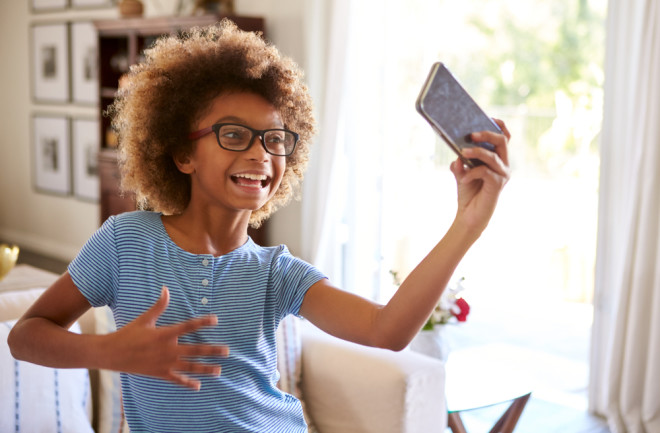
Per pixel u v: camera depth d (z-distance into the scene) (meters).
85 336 0.89
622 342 3.16
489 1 11.06
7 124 7.10
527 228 6.46
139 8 5.02
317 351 2.12
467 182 0.89
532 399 3.55
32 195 6.88
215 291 1.03
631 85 3.12
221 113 1.05
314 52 4.07
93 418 2.09
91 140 6.06
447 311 2.45
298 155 1.25
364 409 1.98
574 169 7.66
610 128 3.18
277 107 1.11
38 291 2.11
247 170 1.03
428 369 1.97
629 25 3.11
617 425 3.13
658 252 3.03
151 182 1.18
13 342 0.96
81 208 6.29
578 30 10.98
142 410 1.04
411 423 1.94
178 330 0.83
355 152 4.04
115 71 5.30
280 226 4.48
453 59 10.81
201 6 4.50
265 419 1.06
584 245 5.40
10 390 1.69
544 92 11.16
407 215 4.10
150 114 1.10
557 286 5.47
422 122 4.07
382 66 3.96
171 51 1.12
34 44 6.62
